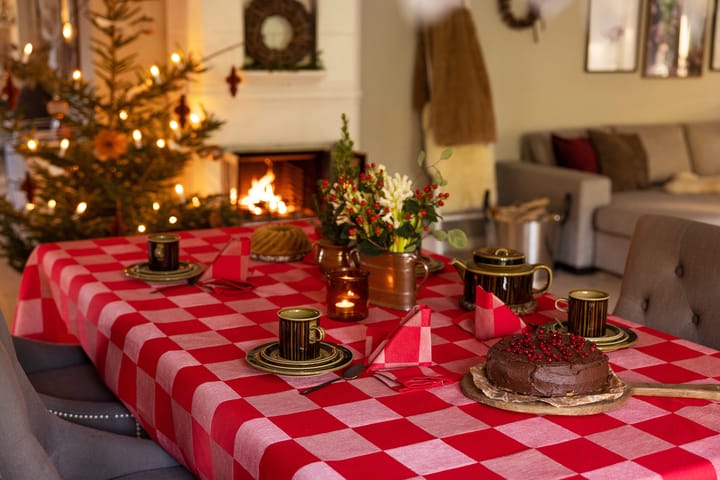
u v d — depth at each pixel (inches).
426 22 215.9
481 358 66.6
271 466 50.0
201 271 88.4
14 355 65.7
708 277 81.5
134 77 203.5
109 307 78.8
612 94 251.3
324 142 207.2
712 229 83.0
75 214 168.6
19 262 167.2
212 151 186.5
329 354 64.8
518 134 240.4
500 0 229.5
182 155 171.2
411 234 76.5
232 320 75.1
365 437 52.1
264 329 72.8
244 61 195.3
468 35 215.0
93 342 81.7
